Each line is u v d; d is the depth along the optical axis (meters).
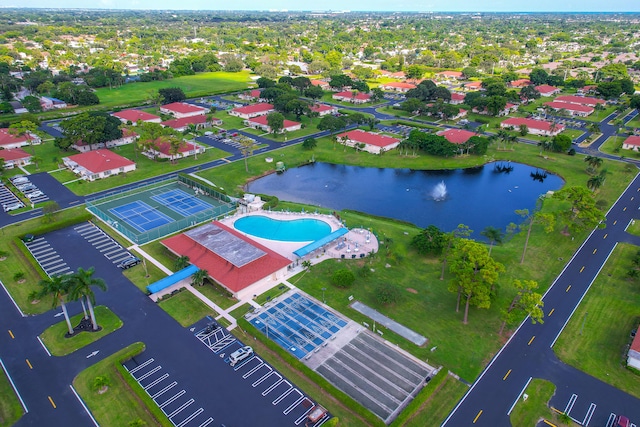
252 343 84.56
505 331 88.94
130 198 149.50
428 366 80.19
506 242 124.69
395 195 160.88
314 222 134.12
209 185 158.62
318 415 68.19
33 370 77.38
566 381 77.06
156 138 179.12
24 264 108.50
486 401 72.81
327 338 86.88
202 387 74.38
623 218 137.62
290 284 103.50
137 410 69.94
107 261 110.88
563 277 107.25
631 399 73.62
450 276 106.88
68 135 184.38
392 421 69.44
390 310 94.88
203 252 108.56
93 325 86.75
